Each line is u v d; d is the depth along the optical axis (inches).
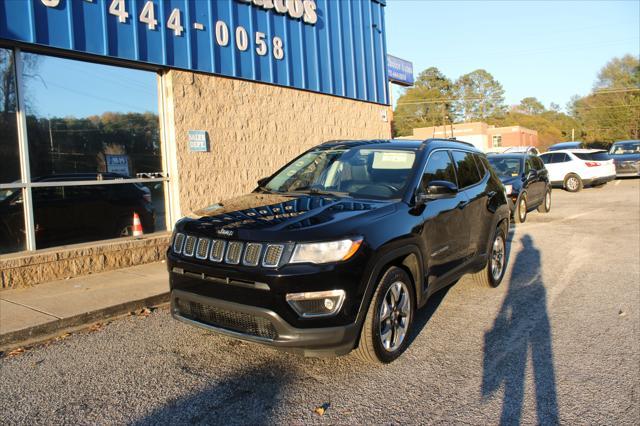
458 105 3762.3
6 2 241.9
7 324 193.8
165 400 142.3
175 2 319.6
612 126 2822.3
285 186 205.8
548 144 3486.7
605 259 326.0
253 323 146.4
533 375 158.1
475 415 134.0
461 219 213.0
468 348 180.5
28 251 260.7
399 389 148.7
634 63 2851.9
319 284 140.9
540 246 376.2
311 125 445.7
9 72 253.9
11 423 130.0
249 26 375.2
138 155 314.3
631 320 209.0
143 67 313.4
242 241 147.9
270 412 135.6
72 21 267.0
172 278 165.2
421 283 179.3
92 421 131.1
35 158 264.8
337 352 145.8
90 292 239.9
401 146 209.3
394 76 1025.5
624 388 148.8
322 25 457.7
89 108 288.8
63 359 172.1
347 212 160.9
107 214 297.7
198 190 340.5
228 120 362.0
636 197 697.0
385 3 556.1
